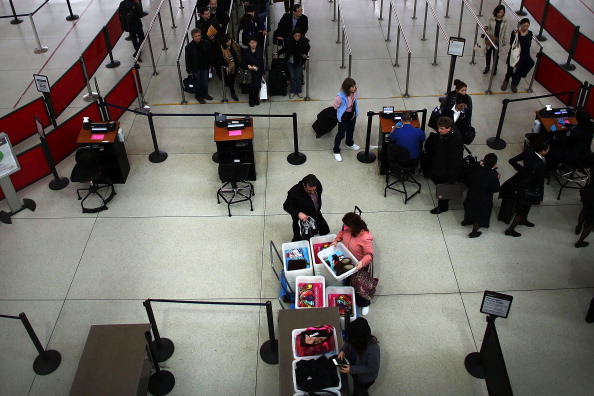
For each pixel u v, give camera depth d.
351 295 6.98
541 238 8.27
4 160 8.45
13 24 14.25
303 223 7.78
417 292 7.55
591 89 9.94
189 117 11.09
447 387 6.45
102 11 14.82
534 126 9.41
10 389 6.58
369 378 5.70
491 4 14.46
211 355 6.89
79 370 5.88
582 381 6.45
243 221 8.76
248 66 10.60
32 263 8.16
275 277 7.84
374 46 13.09
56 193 9.40
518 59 10.80
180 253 8.26
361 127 10.69
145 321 7.30
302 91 11.70
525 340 6.91
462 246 8.20
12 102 11.29
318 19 14.34
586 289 7.51
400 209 8.88
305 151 10.16
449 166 8.39
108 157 9.45
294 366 5.59
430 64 12.35
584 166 8.77
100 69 12.45
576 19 13.57
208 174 9.72
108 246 8.41
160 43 13.36
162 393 6.49
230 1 13.73
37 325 7.29
